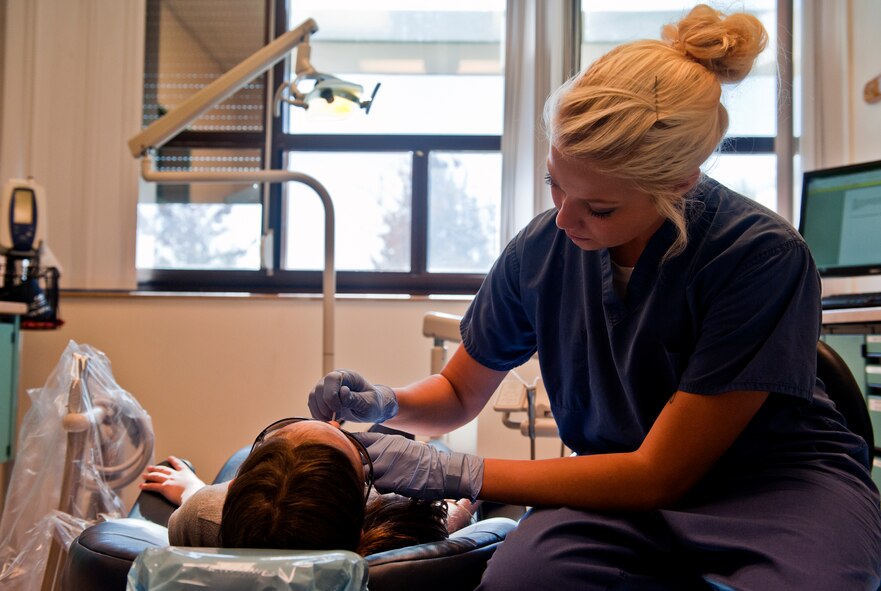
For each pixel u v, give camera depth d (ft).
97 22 11.15
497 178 11.70
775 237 3.57
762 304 3.48
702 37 3.41
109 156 11.09
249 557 2.50
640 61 3.33
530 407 7.32
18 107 11.02
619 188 3.30
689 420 3.46
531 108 10.93
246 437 10.75
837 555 3.06
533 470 3.59
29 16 11.00
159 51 11.64
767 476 3.57
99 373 6.64
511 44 10.98
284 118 11.71
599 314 4.00
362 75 11.80
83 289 10.98
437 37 11.82
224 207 11.62
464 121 11.71
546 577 3.14
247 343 10.80
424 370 10.77
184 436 10.75
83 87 11.14
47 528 5.69
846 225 9.39
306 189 11.68
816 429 3.76
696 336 3.73
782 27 9.83
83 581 3.63
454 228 11.71
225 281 11.55
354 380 4.22
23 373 10.68
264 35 11.65
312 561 2.48
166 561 2.52
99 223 11.05
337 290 11.57
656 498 3.46
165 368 10.78
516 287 4.49
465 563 3.43
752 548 3.14
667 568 3.47
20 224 9.61
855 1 10.55
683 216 3.57
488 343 4.67
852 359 7.98
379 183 11.69
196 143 11.62
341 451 3.07
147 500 5.74
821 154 10.48
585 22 11.54
